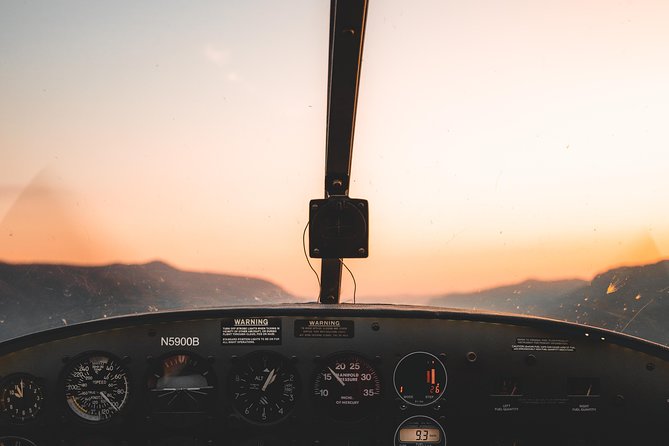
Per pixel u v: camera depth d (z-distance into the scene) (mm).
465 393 654
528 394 650
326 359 657
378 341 660
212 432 665
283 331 663
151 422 665
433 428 658
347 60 653
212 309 666
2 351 656
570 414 648
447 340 657
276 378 666
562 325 646
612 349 646
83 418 664
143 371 663
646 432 640
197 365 670
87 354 662
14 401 663
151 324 666
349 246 681
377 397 661
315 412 659
